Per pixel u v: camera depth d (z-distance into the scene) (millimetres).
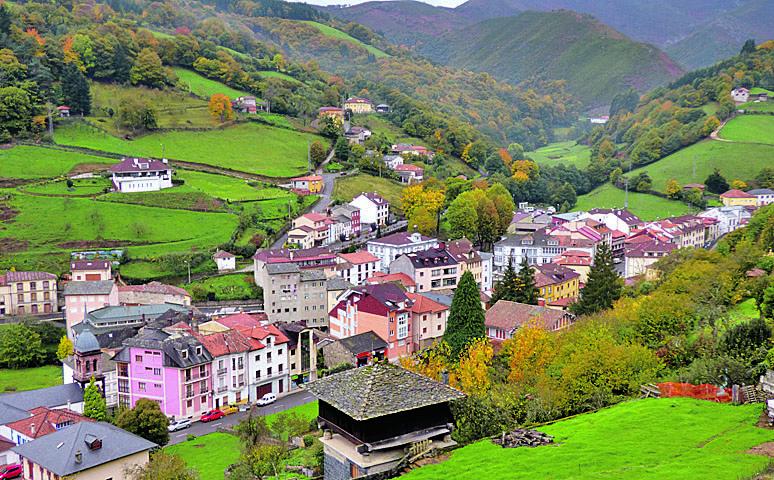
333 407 67438
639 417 77500
